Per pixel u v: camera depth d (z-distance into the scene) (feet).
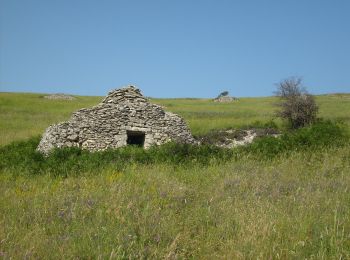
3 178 49.34
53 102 241.35
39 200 35.04
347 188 36.83
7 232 26.40
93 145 78.79
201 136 107.24
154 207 32.04
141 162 58.85
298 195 34.73
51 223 28.96
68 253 22.97
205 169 53.11
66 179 46.34
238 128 120.47
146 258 22.95
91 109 79.97
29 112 192.03
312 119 121.29
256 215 28.78
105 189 38.83
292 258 22.45
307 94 124.98
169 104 249.34
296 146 65.46
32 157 62.90
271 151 63.77
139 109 82.17
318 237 24.38
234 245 24.25
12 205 33.83
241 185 40.55
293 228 25.95
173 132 83.56
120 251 22.76
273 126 122.83
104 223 28.14
